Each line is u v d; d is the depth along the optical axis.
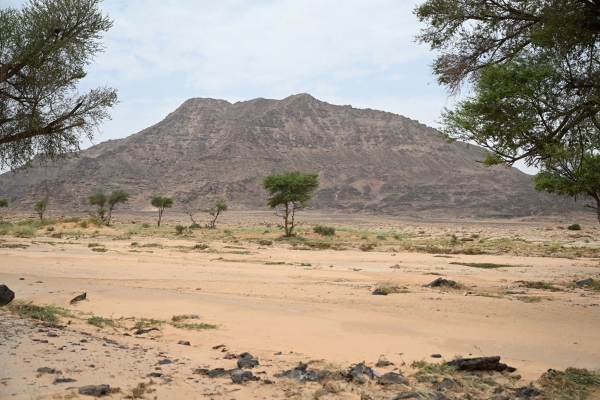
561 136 11.62
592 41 11.42
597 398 7.02
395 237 67.50
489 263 32.56
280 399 6.26
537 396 6.92
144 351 8.48
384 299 16.14
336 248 45.56
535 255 40.97
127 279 21.00
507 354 9.75
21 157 14.64
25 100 13.90
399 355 9.55
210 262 29.41
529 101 11.46
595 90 11.38
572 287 20.98
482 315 13.59
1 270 22.69
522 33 12.44
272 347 10.00
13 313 12.05
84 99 14.52
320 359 9.02
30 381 6.07
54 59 13.92
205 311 13.83
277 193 62.03
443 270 28.03
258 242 50.72
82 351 7.87
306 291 17.92
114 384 6.21
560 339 10.98
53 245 39.81
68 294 15.73
